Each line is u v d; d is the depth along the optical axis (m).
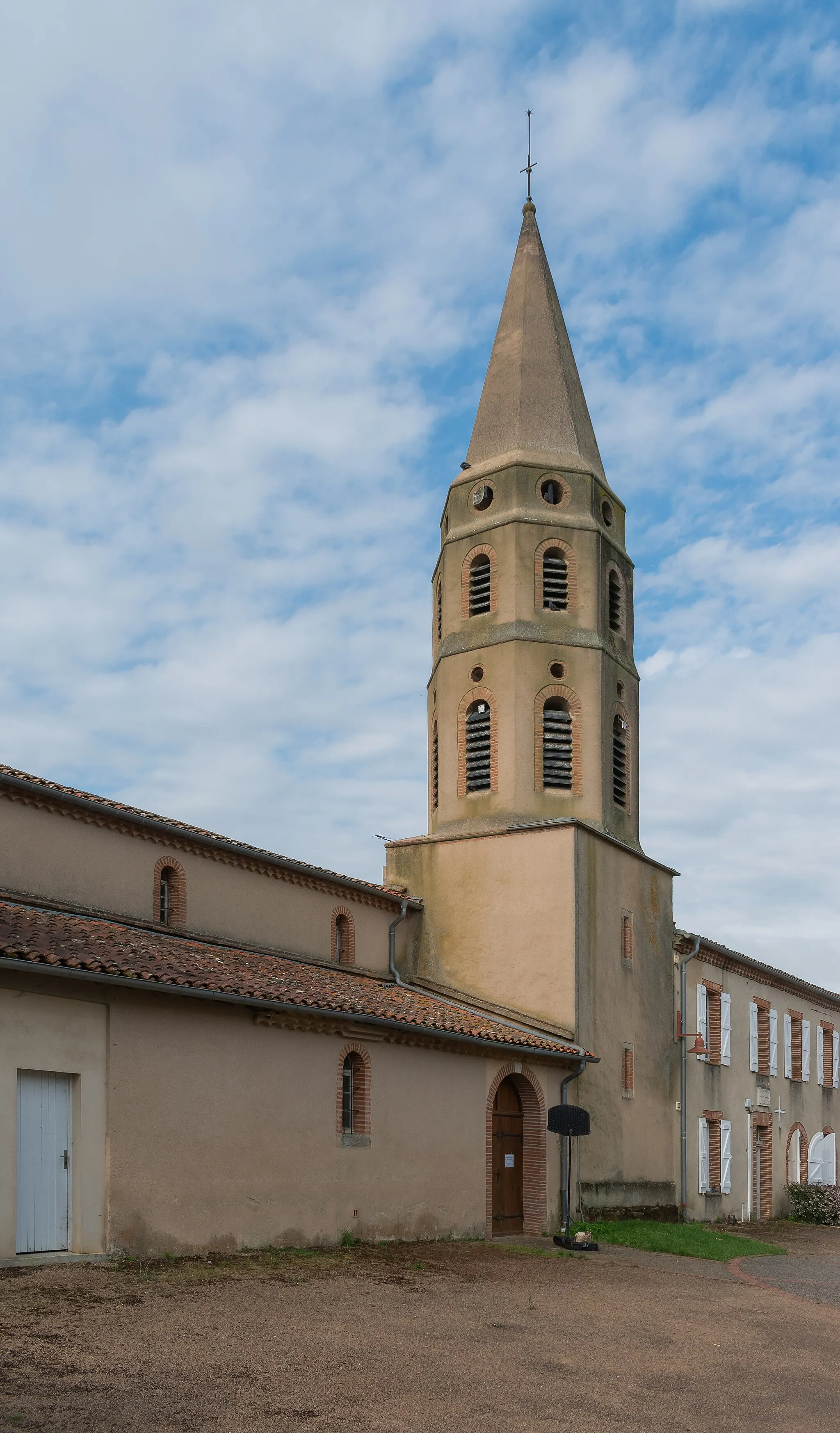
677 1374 11.79
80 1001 14.80
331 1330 11.91
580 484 30.16
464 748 28.89
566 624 29.02
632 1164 27.02
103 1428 8.29
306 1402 9.37
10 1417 8.31
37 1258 13.80
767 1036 37.53
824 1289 19.39
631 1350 12.69
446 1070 21.59
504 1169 23.34
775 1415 10.62
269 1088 17.42
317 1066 18.44
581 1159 25.05
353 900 26.22
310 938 24.72
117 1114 15.00
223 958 19.19
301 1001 17.72
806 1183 39.41
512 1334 12.79
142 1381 9.44
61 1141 14.45
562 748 28.41
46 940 15.24
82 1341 10.40
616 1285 17.28
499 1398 10.17
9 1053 13.86
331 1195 18.33
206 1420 8.66
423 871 28.23
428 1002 24.25
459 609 29.73
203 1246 15.91
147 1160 15.29
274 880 23.92
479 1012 25.66
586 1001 25.88
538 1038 24.33
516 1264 18.55
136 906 20.56
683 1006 31.02
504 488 29.84
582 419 31.67
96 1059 14.89
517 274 33.00
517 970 26.28
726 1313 15.78
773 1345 13.84
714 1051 32.94
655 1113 28.47
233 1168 16.56
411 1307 13.67
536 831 26.80
